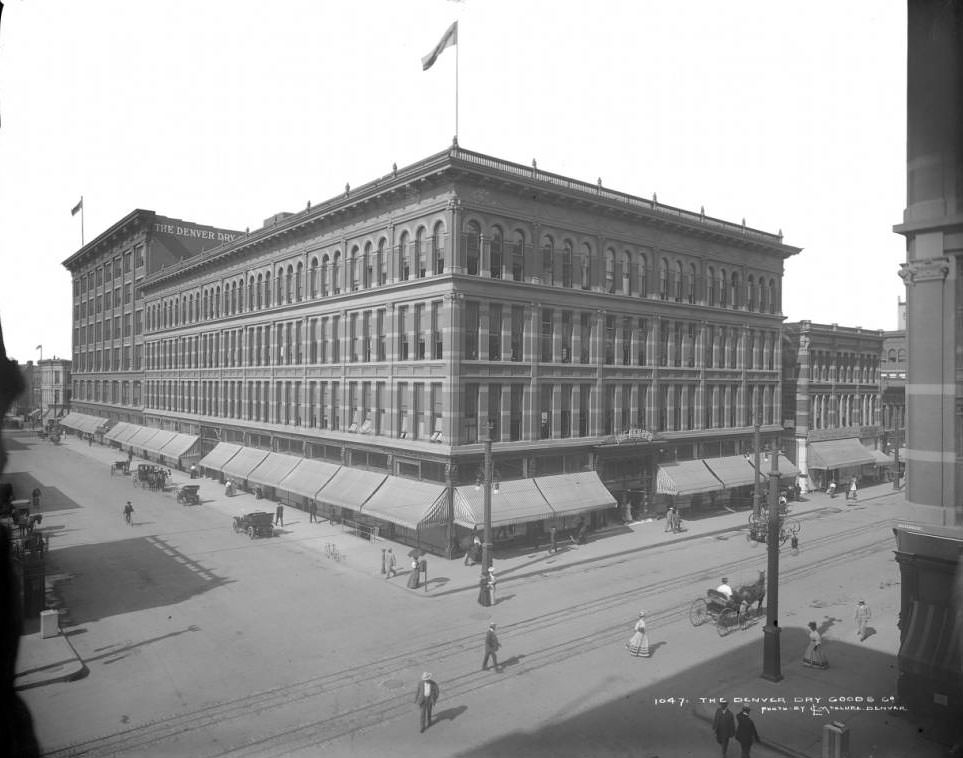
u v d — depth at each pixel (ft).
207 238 300.61
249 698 66.33
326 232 160.97
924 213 55.98
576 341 145.28
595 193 147.95
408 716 62.75
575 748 56.75
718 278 178.81
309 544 131.34
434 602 97.04
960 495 56.95
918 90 39.93
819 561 121.90
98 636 82.48
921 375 58.49
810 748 55.98
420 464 131.34
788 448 205.05
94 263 341.41
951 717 54.54
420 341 133.08
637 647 77.66
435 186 128.06
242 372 201.46
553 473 140.26
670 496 167.12
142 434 260.62
